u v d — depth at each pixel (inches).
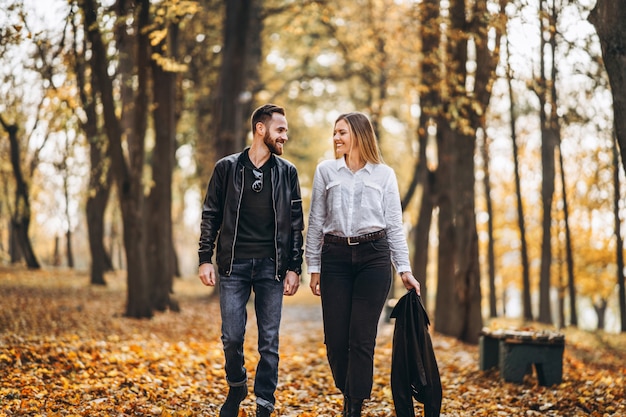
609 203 1010.1
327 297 185.8
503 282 1432.1
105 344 345.1
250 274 184.5
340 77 1030.4
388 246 187.0
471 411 232.8
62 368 274.1
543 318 824.9
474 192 521.0
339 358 186.7
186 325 576.4
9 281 838.5
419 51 613.0
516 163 796.0
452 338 549.0
